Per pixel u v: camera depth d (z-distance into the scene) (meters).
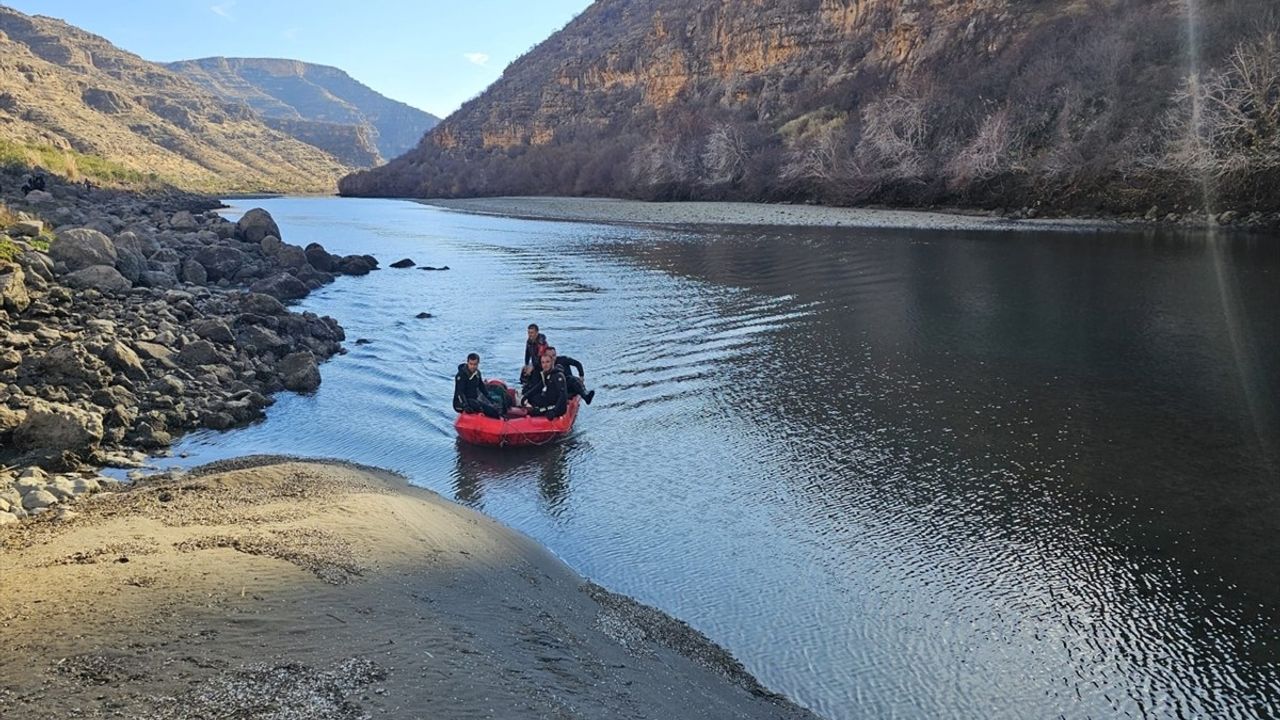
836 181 60.03
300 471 10.27
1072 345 17.86
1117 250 32.09
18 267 16.41
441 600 6.77
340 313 22.80
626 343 18.69
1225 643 7.29
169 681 4.94
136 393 13.29
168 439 12.10
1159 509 9.91
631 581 8.45
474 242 44.12
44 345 14.24
